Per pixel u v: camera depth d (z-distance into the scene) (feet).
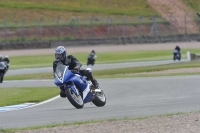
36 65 552.00
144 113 146.00
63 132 111.55
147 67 429.79
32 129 117.70
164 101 179.93
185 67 403.95
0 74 323.98
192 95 197.26
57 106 182.50
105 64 526.98
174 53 545.44
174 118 126.31
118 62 550.77
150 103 175.42
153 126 114.93
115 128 114.21
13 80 351.25
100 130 112.47
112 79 315.37
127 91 230.89
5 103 196.85
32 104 195.31
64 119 140.87
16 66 542.16
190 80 274.57
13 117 152.97
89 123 123.95
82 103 164.76
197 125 114.42
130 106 168.14
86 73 167.22
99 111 156.76
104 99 173.99
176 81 272.10
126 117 132.98
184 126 113.50
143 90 231.71
